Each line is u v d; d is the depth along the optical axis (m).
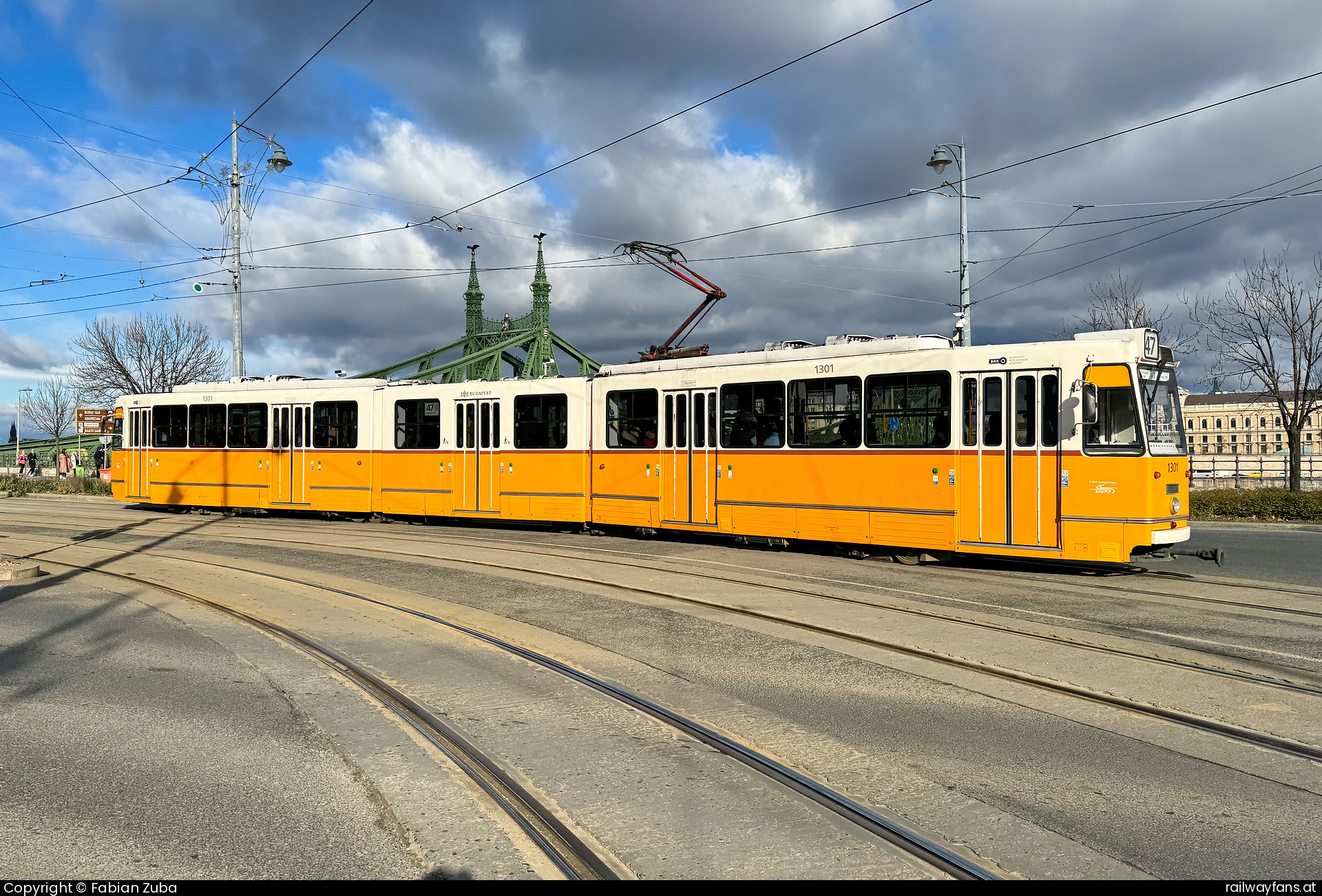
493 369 77.56
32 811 4.76
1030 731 6.26
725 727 6.33
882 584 12.52
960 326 23.14
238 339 29.03
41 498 34.09
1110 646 8.69
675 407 17.56
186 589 12.07
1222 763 5.65
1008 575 13.38
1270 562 15.07
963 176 22.94
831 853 4.38
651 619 10.07
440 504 20.83
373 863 4.20
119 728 6.19
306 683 7.41
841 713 6.66
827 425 15.49
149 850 4.30
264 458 23.19
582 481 18.95
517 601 11.22
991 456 13.75
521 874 4.11
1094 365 13.04
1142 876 4.15
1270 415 96.56
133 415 25.14
